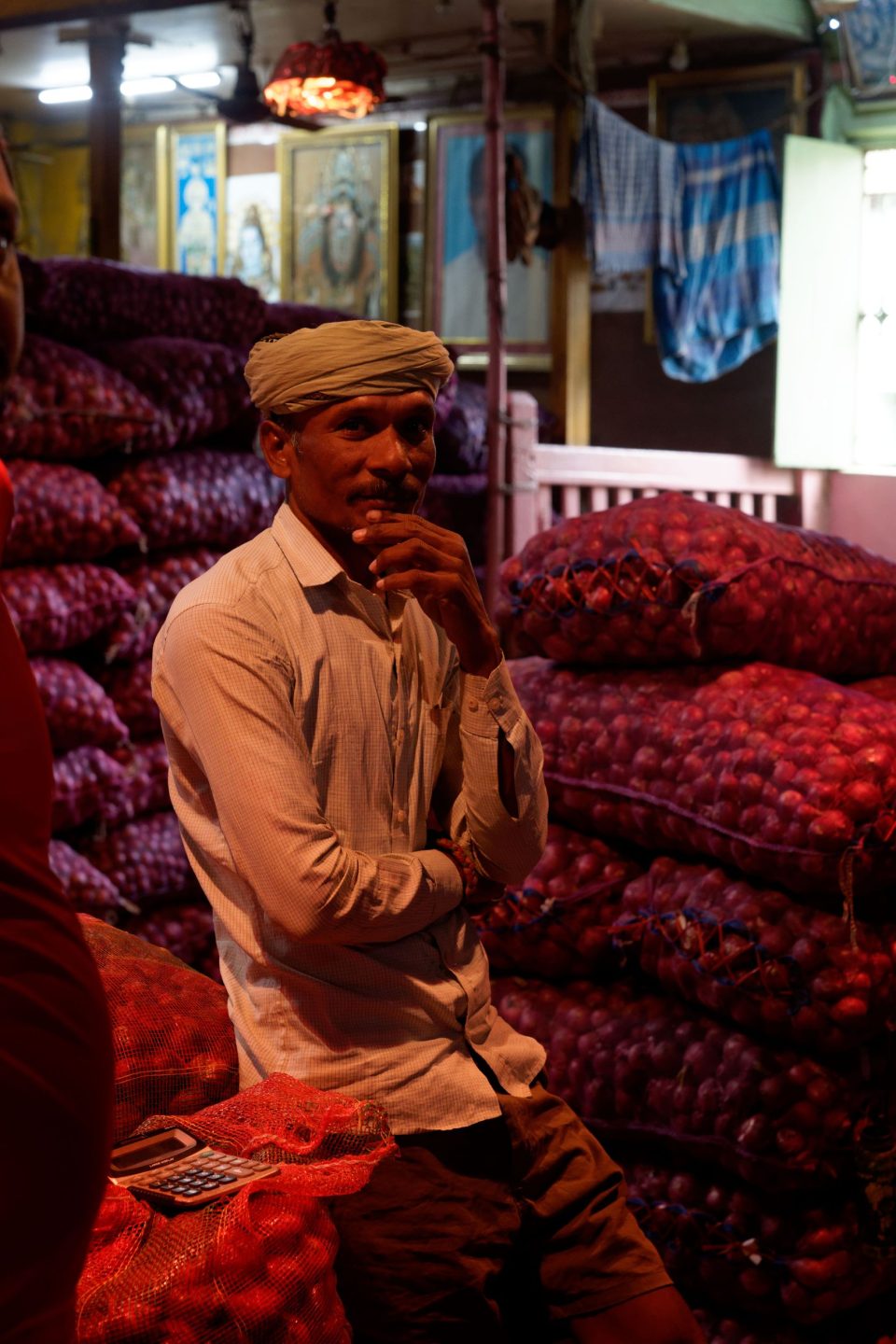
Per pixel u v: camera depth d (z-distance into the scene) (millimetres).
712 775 2545
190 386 4234
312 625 1822
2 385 1052
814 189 6594
